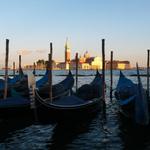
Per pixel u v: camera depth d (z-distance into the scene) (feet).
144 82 197.16
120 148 42.96
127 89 68.59
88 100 67.15
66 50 629.10
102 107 71.82
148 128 53.62
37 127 55.77
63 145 44.80
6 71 71.41
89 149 42.63
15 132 52.60
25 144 45.60
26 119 62.44
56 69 648.79
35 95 55.42
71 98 60.23
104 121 60.85
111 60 96.84
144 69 638.53
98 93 71.97
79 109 58.65
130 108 57.11
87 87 72.95
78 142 46.24
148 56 83.41
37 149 43.06
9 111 62.75
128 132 51.55
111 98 94.53
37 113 56.90
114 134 50.62
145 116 52.80
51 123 58.49
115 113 70.44
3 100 62.95
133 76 327.26
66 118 57.98
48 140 47.55
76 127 55.77
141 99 53.06
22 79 93.91
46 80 89.45
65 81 85.15
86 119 62.54
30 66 521.24
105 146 44.01
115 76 340.59
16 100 63.10
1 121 60.90
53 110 56.03
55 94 72.23
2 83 83.41
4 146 44.68
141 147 43.39
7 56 71.87
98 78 88.69
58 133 51.60
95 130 53.57
